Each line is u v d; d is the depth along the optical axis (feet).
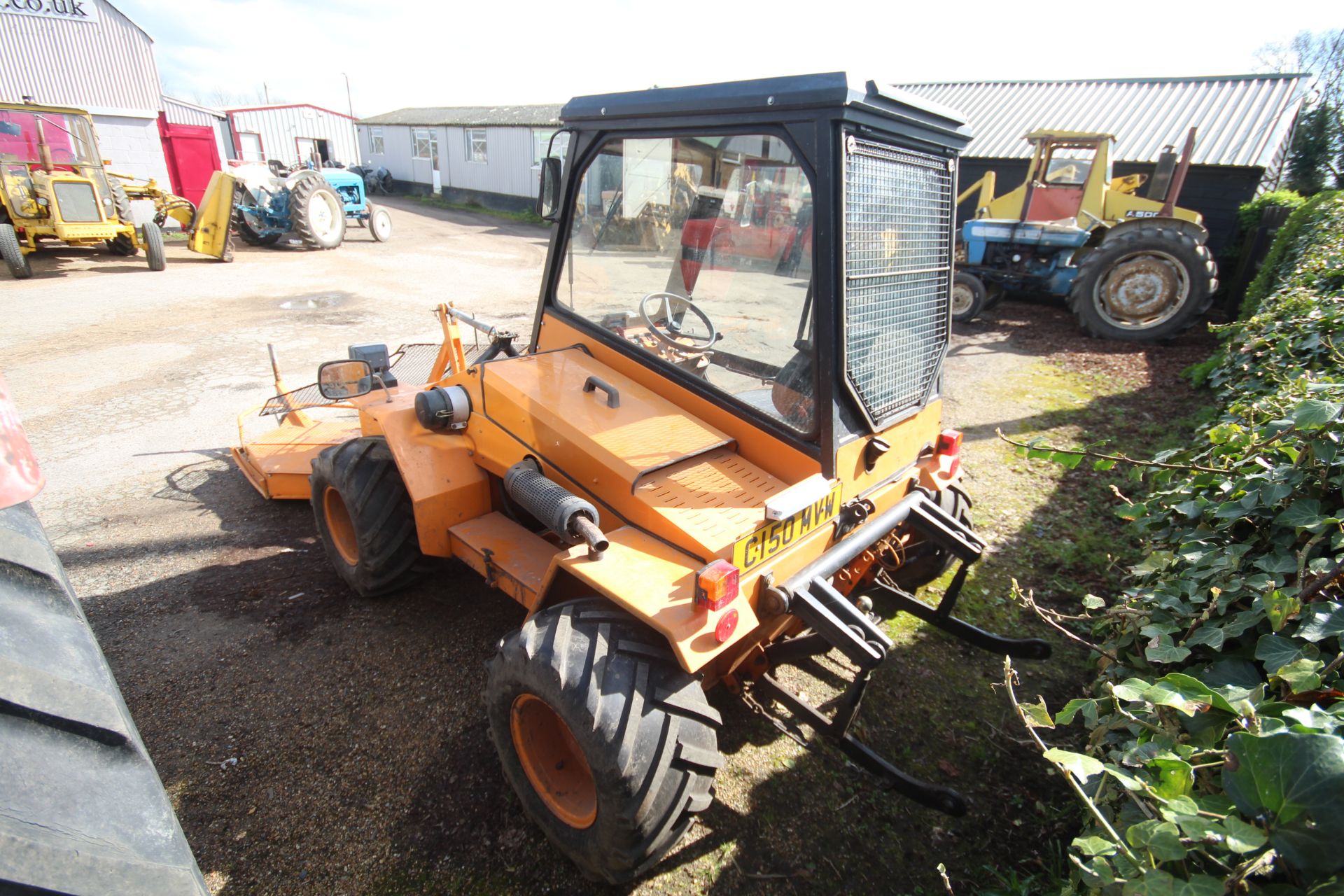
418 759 8.13
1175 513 8.39
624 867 6.18
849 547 7.56
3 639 3.11
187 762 7.97
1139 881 3.77
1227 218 36.63
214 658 9.64
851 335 7.14
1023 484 15.75
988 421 19.60
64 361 22.29
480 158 78.84
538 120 69.97
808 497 6.60
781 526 6.65
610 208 8.50
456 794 7.72
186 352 23.57
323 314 29.63
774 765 8.31
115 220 37.78
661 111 7.56
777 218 7.14
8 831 2.75
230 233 43.11
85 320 27.04
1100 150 30.86
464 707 8.90
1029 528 13.80
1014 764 8.44
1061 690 9.68
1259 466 7.43
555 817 6.78
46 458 15.76
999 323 31.71
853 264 6.96
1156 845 3.77
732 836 7.44
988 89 49.49
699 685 6.31
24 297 30.19
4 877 2.67
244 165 47.75
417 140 87.25
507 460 8.55
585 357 9.10
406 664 9.63
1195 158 36.45
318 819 7.36
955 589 9.44
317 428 14.76
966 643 10.49
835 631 6.51
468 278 39.58
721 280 7.72
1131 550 12.90
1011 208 33.12
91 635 3.51
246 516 13.51
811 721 7.60
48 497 14.06
